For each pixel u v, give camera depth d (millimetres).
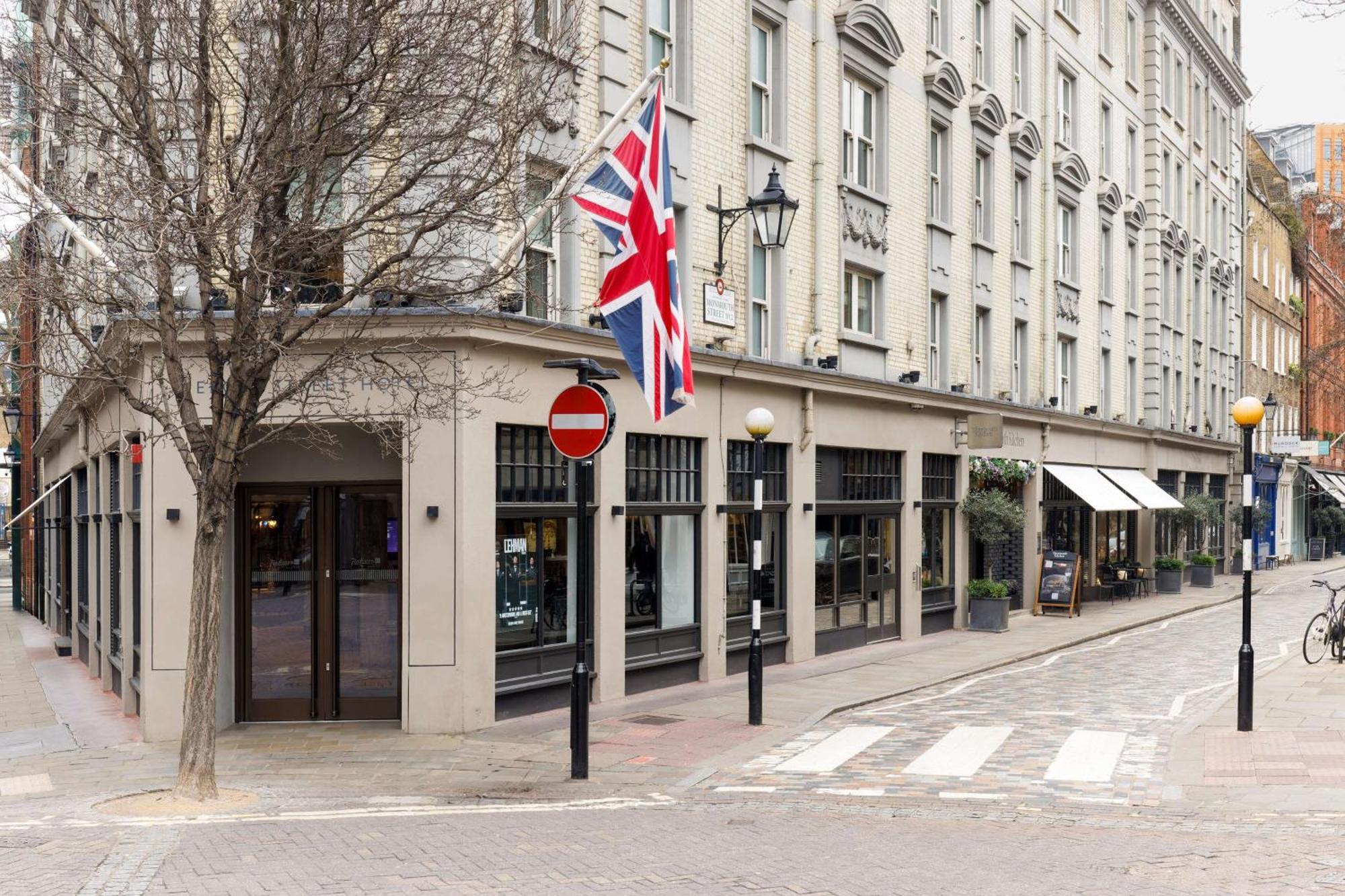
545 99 11328
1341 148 95000
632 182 12992
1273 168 61844
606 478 15742
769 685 17438
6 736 14367
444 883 7504
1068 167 31609
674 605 17453
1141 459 37875
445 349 13242
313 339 12844
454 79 10977
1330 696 15938
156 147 10305
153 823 9344
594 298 15734
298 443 14211
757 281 19547
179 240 10312
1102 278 35312
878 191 22891
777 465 19891
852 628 21891
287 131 10258
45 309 11297
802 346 20297
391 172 11203
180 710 13594
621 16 16109
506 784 11141
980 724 14453
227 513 10367
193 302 13516
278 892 7273
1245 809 10062
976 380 27156
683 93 17531
